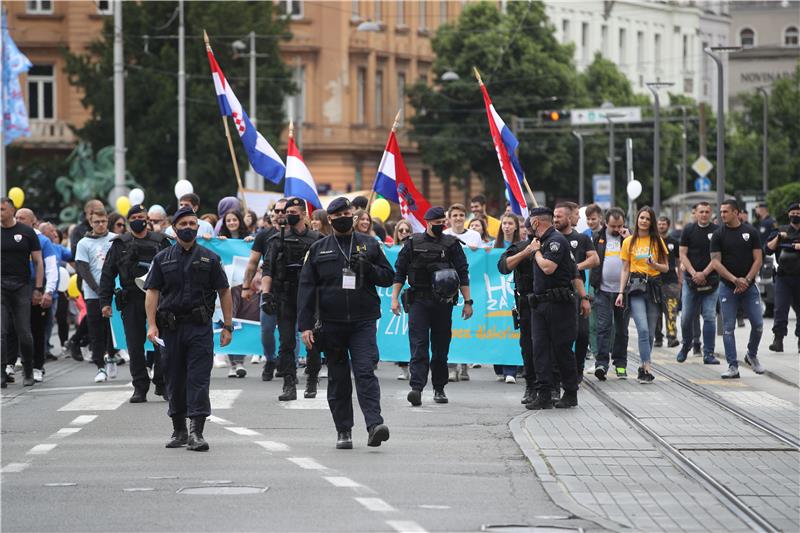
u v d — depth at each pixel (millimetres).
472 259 36156
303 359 37625
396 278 30156
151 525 17500
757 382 33969
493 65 135875
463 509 18531
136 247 30156
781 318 40500
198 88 111500
